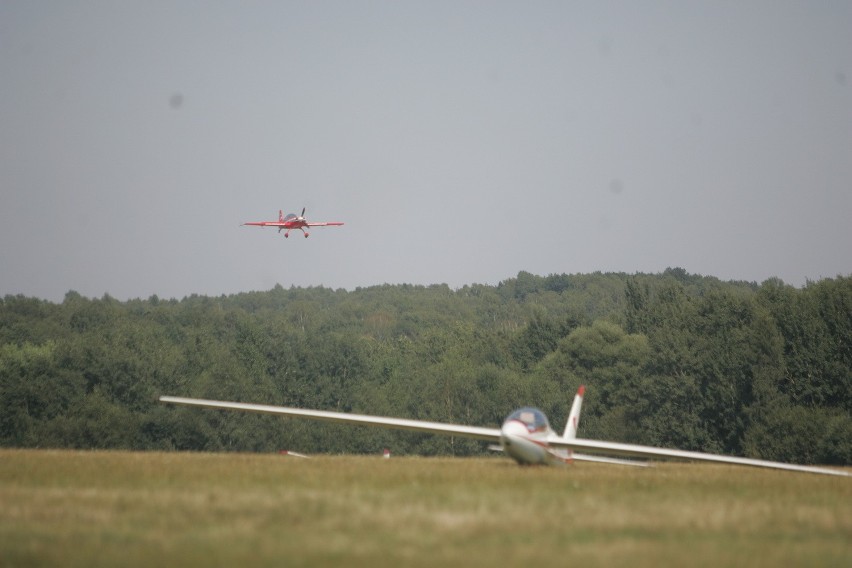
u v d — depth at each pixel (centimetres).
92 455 11038
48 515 5578
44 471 7919
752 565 4647
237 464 9200
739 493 7625
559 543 5081
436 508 6059
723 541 5275
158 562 4497
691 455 10481
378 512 5847
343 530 5284
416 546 4919
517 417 10131
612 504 6550
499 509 6109
